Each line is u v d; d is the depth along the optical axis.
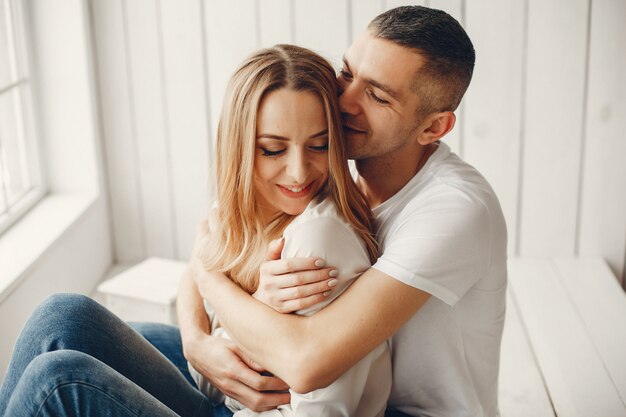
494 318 1.51
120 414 1.35
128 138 3.12
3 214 2.57
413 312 1.37
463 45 1.47
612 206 2.96
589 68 2.83
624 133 2.88
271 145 1.42
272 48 1.46
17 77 2.76
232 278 1.59
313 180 1.48
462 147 2.98
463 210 1.39
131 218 3.23
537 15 2.80
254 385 1.48
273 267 1.37
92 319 1.53
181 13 2.97
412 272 1.34
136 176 3.17
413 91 1.45
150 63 3.04
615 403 2.02
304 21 2.93
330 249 1.36
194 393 1.66
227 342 1.56
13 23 2.72
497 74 2.88
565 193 2.97
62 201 2.88
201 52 3.01
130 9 2.98
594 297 2.65
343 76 1.54
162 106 3.09
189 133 3.11
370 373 1.42
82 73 2.87
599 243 3.01
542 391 2.09
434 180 1.49
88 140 2.94
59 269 2.56
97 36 3.00
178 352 1.83
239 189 1.49
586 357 2.25
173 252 3.26
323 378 1.33
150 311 2.38
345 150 1.47
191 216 3.21
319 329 1.34
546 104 2.89
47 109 2.90
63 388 1.32
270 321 1.37
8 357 2.15
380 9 2.87
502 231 1.46
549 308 2.57
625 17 2.76
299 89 1.38
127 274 2.55
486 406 1.57
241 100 1.42
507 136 2.94
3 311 2.11
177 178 3.17
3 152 2.60
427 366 1.49
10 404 1.36
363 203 1.53
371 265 1.47
